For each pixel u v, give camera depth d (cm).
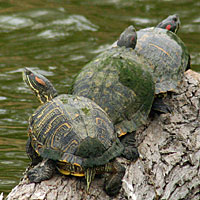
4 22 4541
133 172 1664
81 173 1495
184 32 4384
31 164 1680
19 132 2662
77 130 1499
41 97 1828
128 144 1702
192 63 3662
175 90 2112
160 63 2052
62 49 3994
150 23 4562
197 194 1825
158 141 1864
